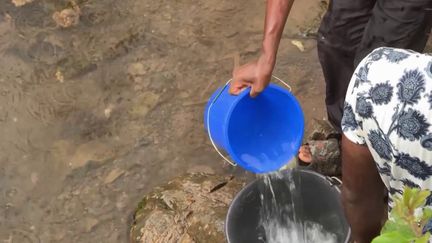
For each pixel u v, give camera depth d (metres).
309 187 2.13
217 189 2.44
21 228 2.55
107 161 2.71
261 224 2.18
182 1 3.25
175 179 2.55
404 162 1.25
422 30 2.02
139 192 2.62
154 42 3.11
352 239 2.02
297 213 2.19
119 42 3.11
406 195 0.99
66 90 2.94
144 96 2.90
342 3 2.15
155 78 2.97
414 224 0.97
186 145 2.74
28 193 2.63
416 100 1.17
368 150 1.34
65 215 2.57
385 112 1.22
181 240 2.27
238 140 2.02
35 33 3.15
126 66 3.02
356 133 1.33
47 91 2.95
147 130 2.79
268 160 2.02
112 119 2.84
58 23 3.19
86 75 3.00
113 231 2.52
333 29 2.21
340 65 2.30
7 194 2.63
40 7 3.25
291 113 2.02
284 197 2.18
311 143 2.47
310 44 3.04
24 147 2.76
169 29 3.15
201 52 3.05
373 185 1.46
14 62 3.06
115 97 2.91
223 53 3.04
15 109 2.89
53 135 2.79
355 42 2.20
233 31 3.12
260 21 3.14
